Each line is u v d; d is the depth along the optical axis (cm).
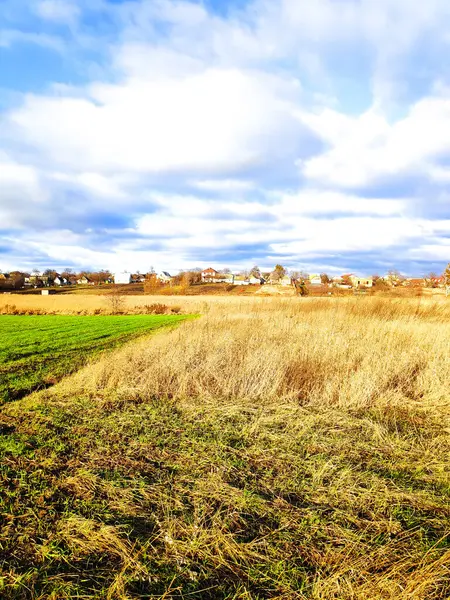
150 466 400
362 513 322
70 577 250
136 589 241
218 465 402
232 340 925
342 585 241
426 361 777
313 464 406
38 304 4897
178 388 673
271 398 636
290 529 299
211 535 286
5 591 237
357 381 635
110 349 1312
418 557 265
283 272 11544
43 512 316
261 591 241
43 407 599
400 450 441
